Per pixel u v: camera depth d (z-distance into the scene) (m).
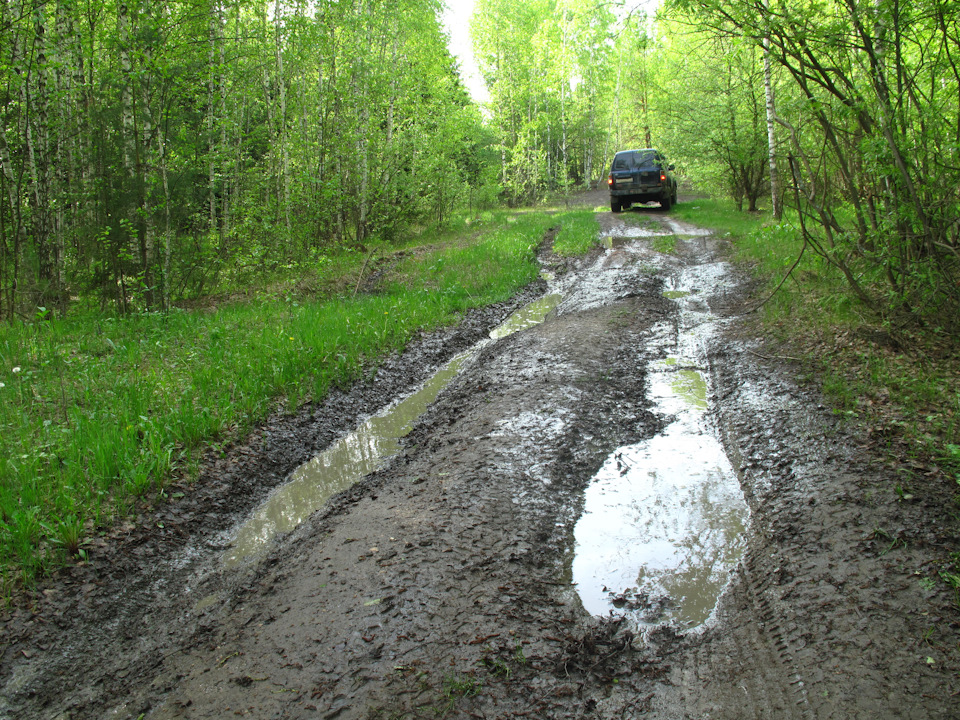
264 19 14.58
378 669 2.90
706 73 18.88
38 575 3.71
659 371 6.91
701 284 10.69
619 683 2.87
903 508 3.73
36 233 10.77
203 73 10.61
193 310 10.61
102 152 10.11
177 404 5.70
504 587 3.47
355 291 11.42
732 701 2.73
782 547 3.71
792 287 8.66
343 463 5.46
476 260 13.52
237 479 5.02
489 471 4.76
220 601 3.69
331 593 3.48
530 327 9.34
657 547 3.91
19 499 4.18
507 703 2.72
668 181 21.25
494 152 32.97
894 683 2.63
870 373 5.59
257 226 13.67
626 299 9.97
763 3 6.38
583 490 4.62
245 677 2.96
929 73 6.07
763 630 3.12
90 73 11.23
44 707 2.96
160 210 10.34
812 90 7.16
